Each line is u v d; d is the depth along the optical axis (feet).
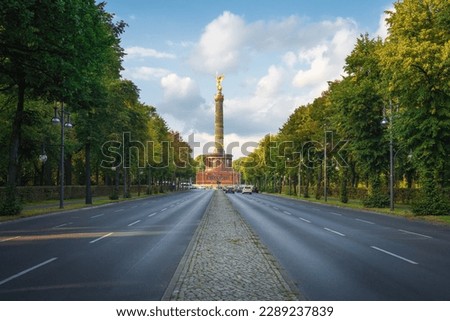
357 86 136.26
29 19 60.29
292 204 157.28
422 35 87.61
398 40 93.20
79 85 79.36
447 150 95.81
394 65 90.63
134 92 185.88
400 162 134.51
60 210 111.14
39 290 28.45
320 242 52.70
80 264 37.68
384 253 44.21
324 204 162.50
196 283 29.12
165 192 346.33
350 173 190.90
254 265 35.35
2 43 71.51
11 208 91.35
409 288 29.09
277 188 350.23
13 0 57.47
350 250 46.21
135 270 35.09
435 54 84.33
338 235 60.34
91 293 27.66
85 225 74.28
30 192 162.61
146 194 274.36
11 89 98.12
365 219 90.02
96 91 101.35
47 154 155.43
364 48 145.38
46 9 63.87
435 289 28.84
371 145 131.34
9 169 93.86
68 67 72.79
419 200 97.71
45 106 134.21
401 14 92.63
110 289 28.71
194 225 73.72
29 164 174.60
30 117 101.71
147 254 43.16
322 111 207.62
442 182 99.96
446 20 89.25
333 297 26.71
